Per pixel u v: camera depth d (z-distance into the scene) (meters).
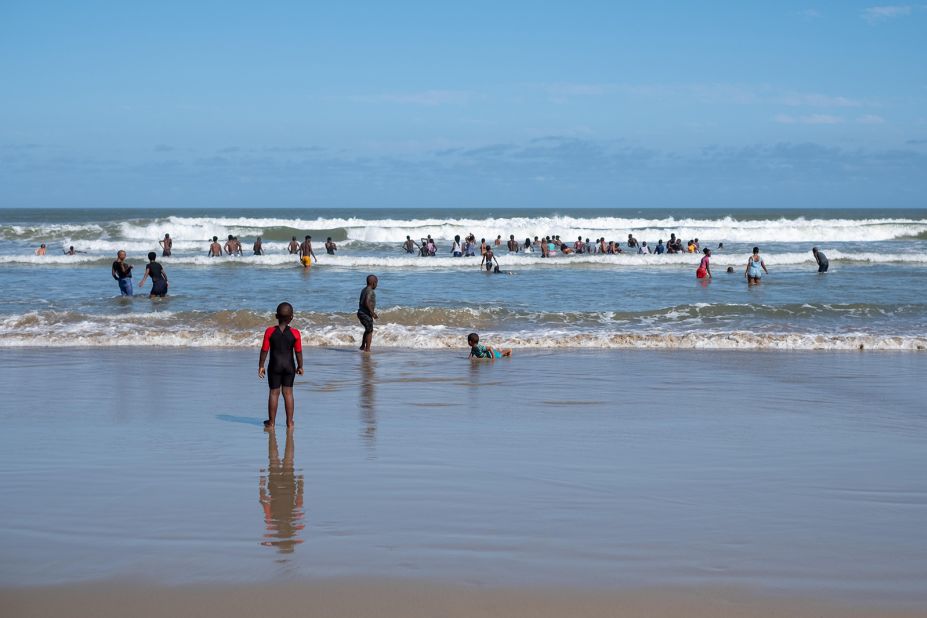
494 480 7.25
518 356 15.04
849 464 7.86
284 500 6.66
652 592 4.85
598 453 8.23
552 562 5.30
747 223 60.81
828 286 25.36
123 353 15.01
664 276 28.56
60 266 31.33
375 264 32.19
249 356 14.75
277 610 4.60
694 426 9.51
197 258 32.75
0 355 14.66
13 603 4.67
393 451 8.31
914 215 135.00
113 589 4.86
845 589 4.91
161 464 7.79
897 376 13.00
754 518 6.23
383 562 5.29
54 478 7.29
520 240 50.69
